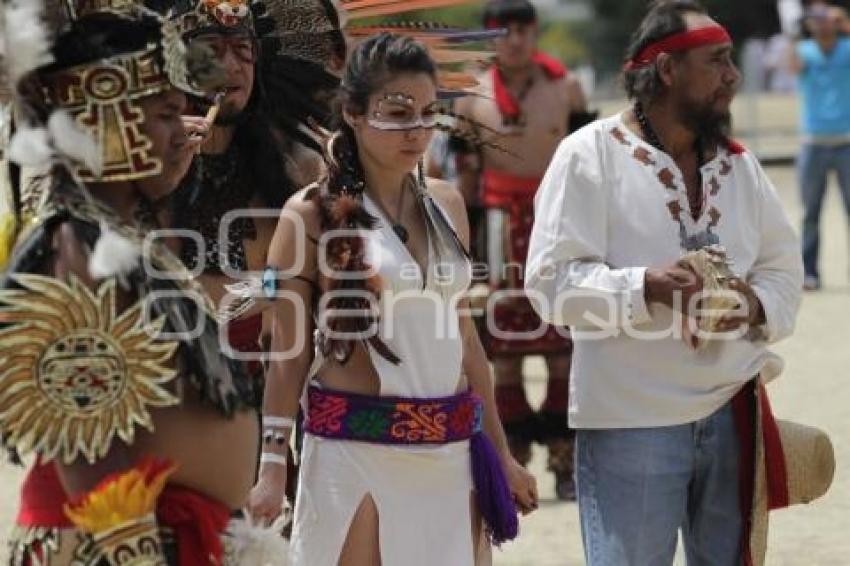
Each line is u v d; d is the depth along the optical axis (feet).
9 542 29.09
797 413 70.08
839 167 105.50
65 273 26.89
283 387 34.27
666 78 37.09
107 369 26.58
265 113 40.19
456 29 41.98
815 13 104.53
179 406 27.68
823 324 93.09
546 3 263.90
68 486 27.09
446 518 33.96
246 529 28.86
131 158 27.48
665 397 37.04
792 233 38.58
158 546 26.71
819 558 51.13
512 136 62.95
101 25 27.50
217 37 38.45
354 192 34.06
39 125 27.68
